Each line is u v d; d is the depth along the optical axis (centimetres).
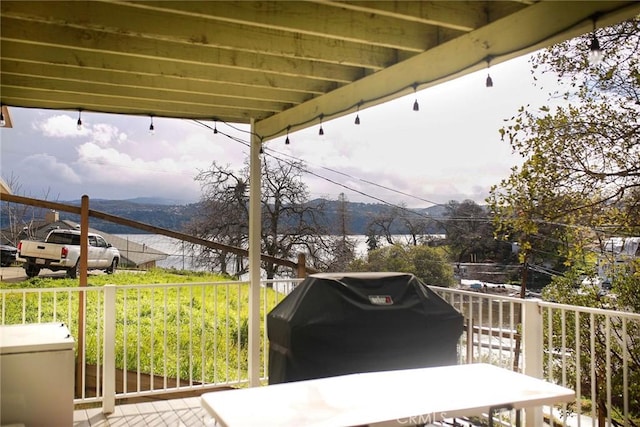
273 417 220
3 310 444
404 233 1065
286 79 459
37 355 320
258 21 309
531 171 641
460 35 339
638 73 586
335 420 217
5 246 1237
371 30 338
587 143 626
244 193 1322
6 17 328
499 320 419
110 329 462
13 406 314
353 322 365
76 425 433
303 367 357
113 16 323
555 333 586
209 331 806
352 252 1195
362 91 427
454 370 300
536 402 252
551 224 641
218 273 1284
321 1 279
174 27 336
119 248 1347
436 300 409
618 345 550
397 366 378
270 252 1277
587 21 263
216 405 235
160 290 1006
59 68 421
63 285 952
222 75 432
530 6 293
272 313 396
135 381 583
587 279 614
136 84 443
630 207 602
